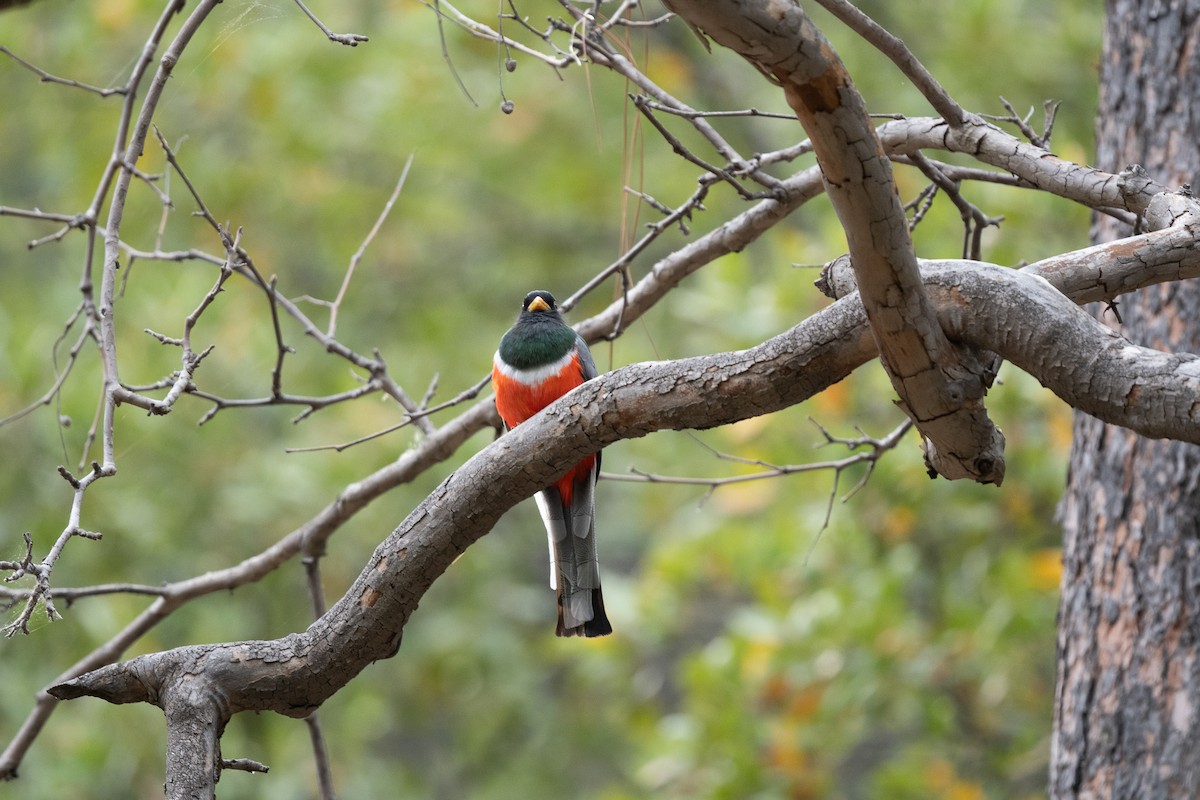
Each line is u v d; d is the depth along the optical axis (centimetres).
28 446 1243
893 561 1180
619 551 2066
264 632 1431
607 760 1828
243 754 1362
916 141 633
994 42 1349
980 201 1145
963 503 1197
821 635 1166
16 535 1212
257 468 1405
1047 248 1137
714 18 355
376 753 1889
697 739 1188
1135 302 729
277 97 1587
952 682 1218
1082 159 1076
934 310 432
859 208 399
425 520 527
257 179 1617
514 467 517
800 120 386
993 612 1116
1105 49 774
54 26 1561
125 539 1291
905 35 1526
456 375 1712
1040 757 1179
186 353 541
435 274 1905
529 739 1755
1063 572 753
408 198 1756
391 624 531
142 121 595
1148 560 705
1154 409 416
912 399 453
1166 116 734
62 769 1192
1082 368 428
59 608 1211
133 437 1273
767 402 484
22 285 1599
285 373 1523
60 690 527
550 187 1764
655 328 1798
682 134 1775
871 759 1479
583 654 1423
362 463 1471
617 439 513
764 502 1304
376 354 750
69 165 1547
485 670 1669
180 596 775
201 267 1502
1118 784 695
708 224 1791
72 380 1270
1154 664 696
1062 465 1134
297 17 1611
